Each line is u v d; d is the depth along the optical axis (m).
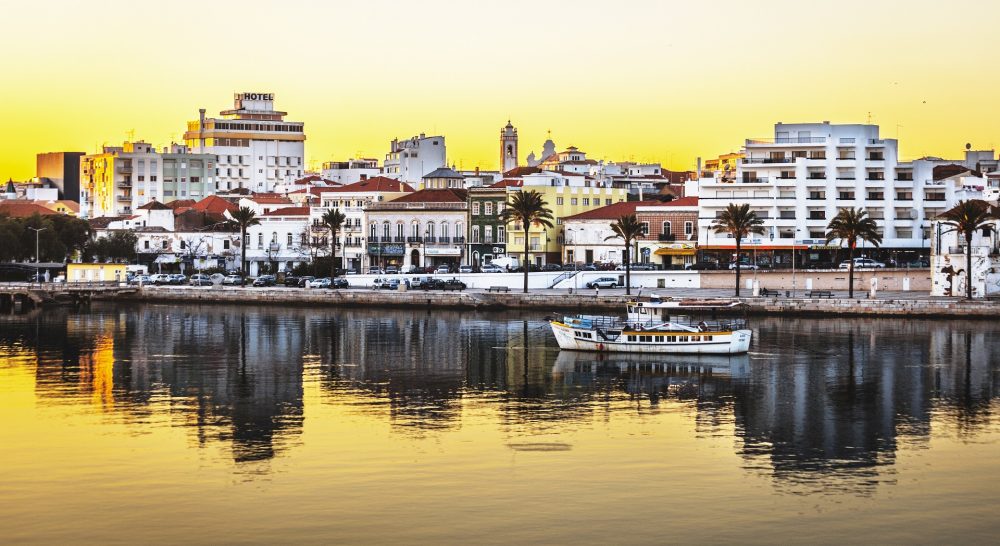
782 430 111.62
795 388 131.50
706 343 153.12
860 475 96.88
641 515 87.00
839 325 186.38
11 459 100.06
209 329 186.75
